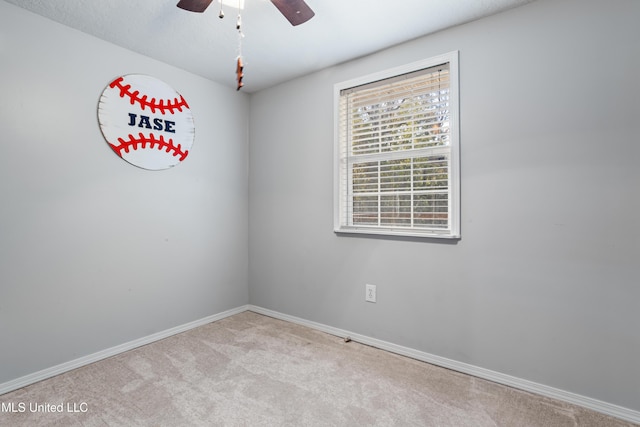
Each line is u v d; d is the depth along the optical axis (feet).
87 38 6.81
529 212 5.84
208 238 9.30
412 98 7.19
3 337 5.80
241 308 10.28
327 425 4.91
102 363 6.85
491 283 6.23
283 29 6.61
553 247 5.64
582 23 5.35
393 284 7.44
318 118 8.71
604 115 5.22
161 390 5.82
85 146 6.81
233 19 6.25
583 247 5.40
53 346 6.38
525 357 5.90
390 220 7.59
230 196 9.91
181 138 8.55
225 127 9.71
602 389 5.27
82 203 6.79
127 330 7.51
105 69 7.09
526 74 5.83
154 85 7.95
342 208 8.36
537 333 5.80
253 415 5.13
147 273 7.89
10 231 5.90
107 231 7.18
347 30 6.66
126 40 7.07
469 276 6.47
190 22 6.37
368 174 7.93
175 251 8.48
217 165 9.50
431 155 6.97
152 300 8.00
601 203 5.25
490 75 6.18
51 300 6.37
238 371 6.50
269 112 9.89
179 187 8.56
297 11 4.94
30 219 6.12
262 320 9.55
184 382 6.08
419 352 7.06
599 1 5.22
